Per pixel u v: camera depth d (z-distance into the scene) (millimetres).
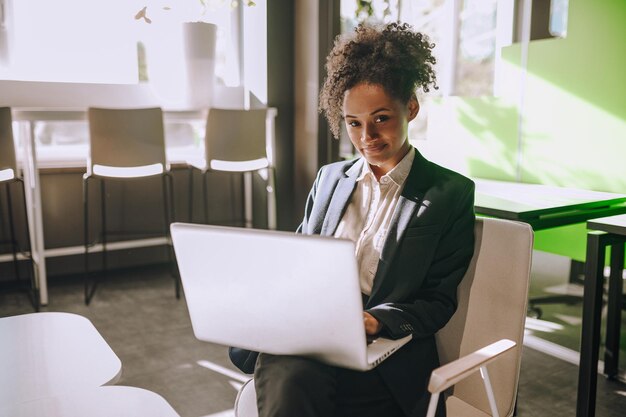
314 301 972
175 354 2686
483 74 3180
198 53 4027
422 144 3529
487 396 1206
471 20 3225
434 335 1328
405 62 1234
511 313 1256
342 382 1185
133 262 4156
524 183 2949
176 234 1064
